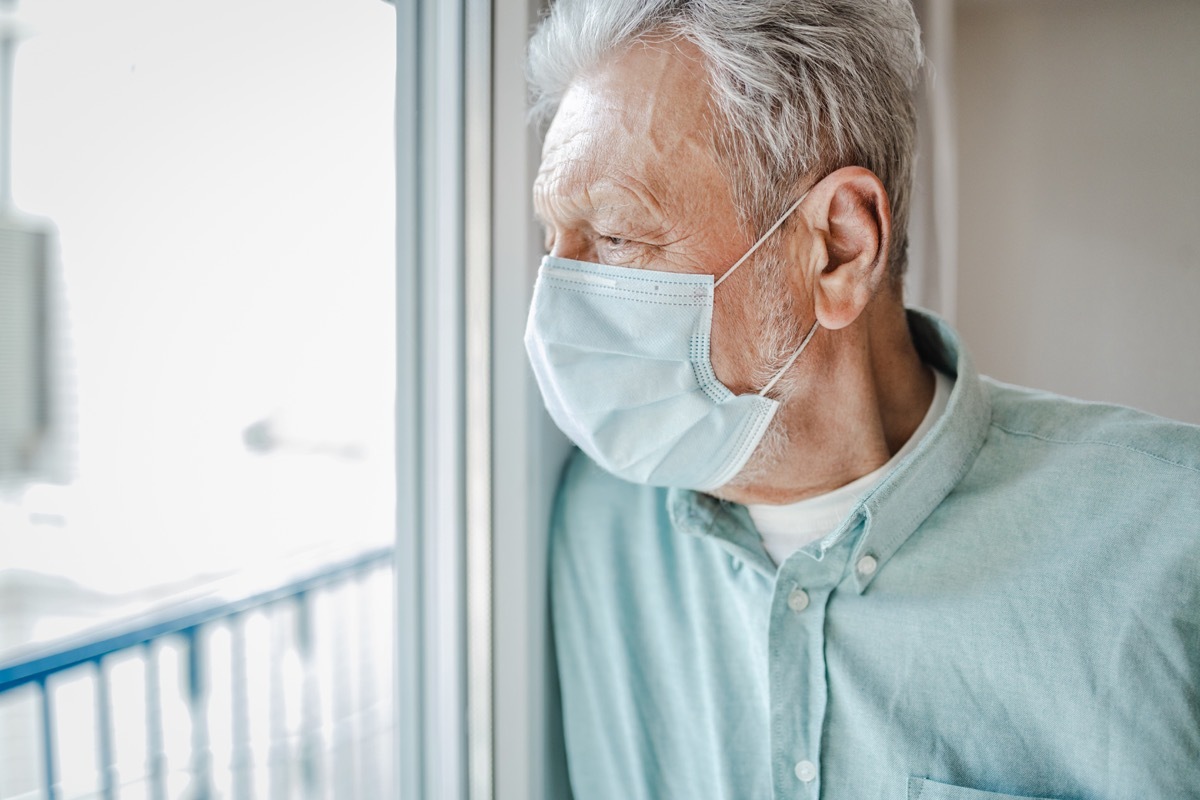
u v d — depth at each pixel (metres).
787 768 0.86
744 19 0.74
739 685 0.96
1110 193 1.64
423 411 1.01
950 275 1.58
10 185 2.54
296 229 2.52
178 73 2.17
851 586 0.86
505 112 0.96
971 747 0.81
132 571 2.92
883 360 0.90
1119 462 0.83
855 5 0.79
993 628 0.81
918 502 0.85
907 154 0.86
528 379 1.00
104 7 2.12
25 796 2.03
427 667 1.04
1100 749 0.76
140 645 2.16
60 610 2.74
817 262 0.80
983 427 0.91
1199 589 0.76
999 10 1.67
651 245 0.77
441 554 1.02
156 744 2.19
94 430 2.84
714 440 0.82
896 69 0.83
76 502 2.86
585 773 1.05
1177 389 1.62
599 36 0.75
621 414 0.82
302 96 1.88
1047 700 0.79
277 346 2.78
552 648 1.07
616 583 1.03
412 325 0.99
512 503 1.01
